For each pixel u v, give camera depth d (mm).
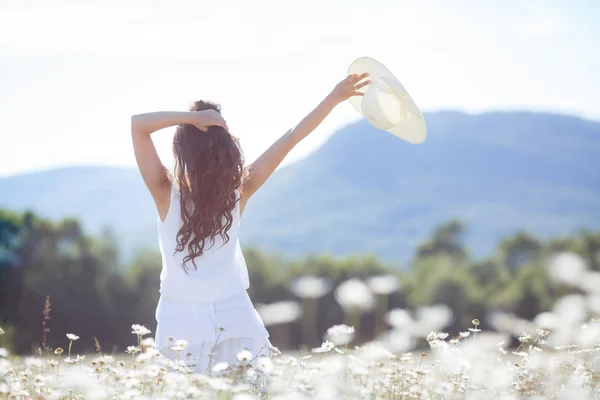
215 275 4199
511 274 65875
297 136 4566
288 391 3832
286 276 60156
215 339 4168
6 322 53188
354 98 5211
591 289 3898
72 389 4176
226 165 4203
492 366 4441
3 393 4102
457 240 84312
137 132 4160
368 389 3877
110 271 56094
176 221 4203
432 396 4164
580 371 4297
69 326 54188
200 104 4414
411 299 58625
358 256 61875
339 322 49656
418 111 4746
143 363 4035
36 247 55125
